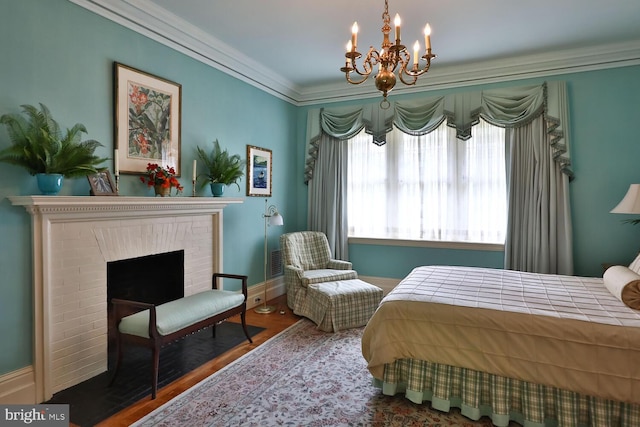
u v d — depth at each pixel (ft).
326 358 9.52
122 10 8.99
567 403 6.28
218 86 12.37
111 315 9.20
